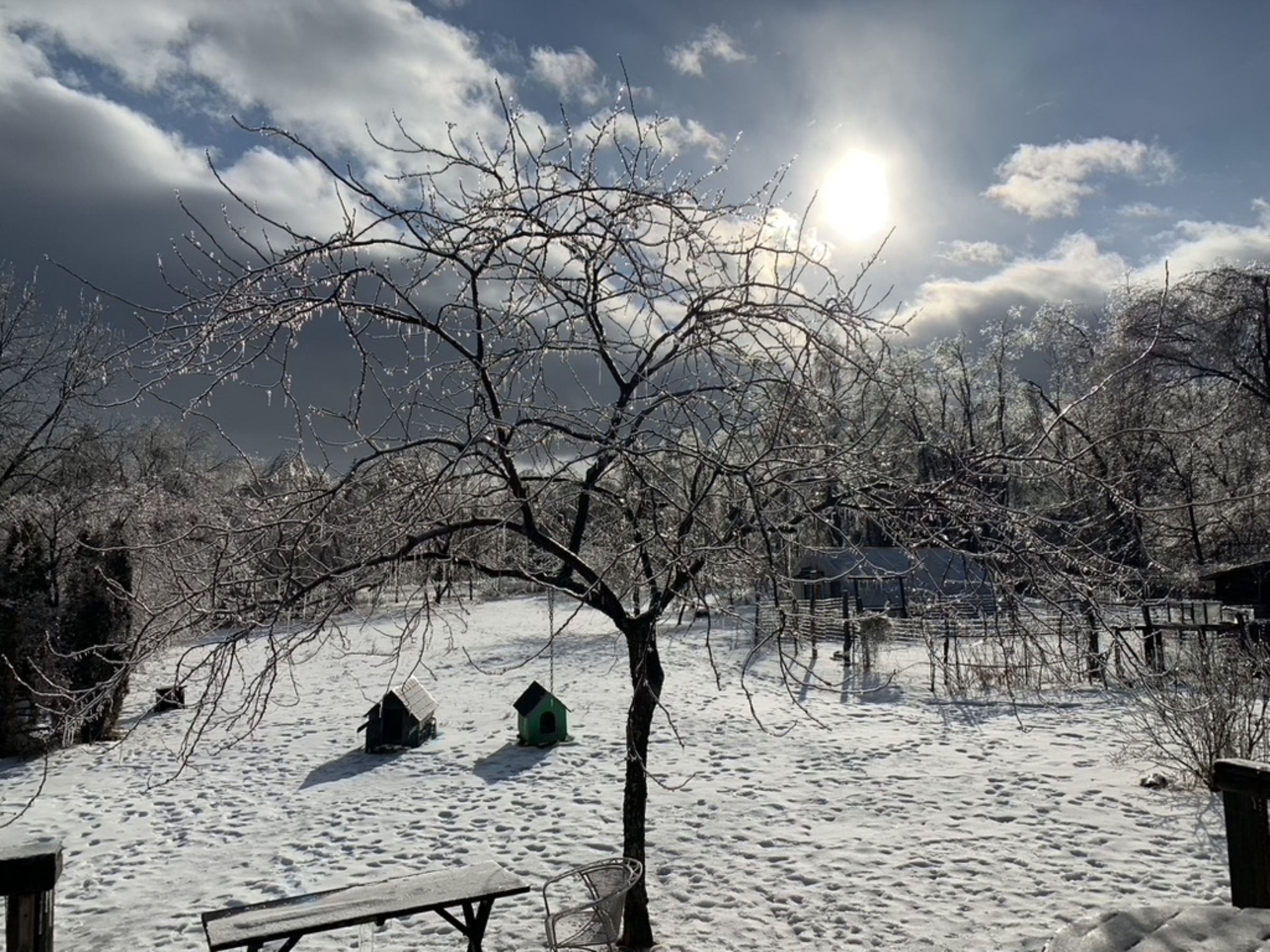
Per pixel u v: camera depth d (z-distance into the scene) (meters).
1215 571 21.36
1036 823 9.42
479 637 31.06
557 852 9.26
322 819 10.84
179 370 4.40
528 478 5.56
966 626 8.75
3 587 15.70
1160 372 29.11
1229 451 28.66
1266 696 10.47
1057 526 5.66
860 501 5.78
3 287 25.91
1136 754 11.63
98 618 15.73
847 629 21.20
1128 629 5.59
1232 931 3.15
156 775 13.26
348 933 7.23
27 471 26.56
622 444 5.01
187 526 5.37
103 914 8.12
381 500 5.20
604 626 34.84
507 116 5.54
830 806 10.37
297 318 4.78
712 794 11.02
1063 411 5.38
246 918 5.05
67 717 4.79
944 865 8.37
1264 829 4.26
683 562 5.50
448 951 6.88
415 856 9.37
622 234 5.53
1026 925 7.05
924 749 12.96
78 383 11.84
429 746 14.72
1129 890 7.62
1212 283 30.47
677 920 7.44
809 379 5.30
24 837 10.46
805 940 6.98
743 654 24.20
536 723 14.35
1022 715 15.05
